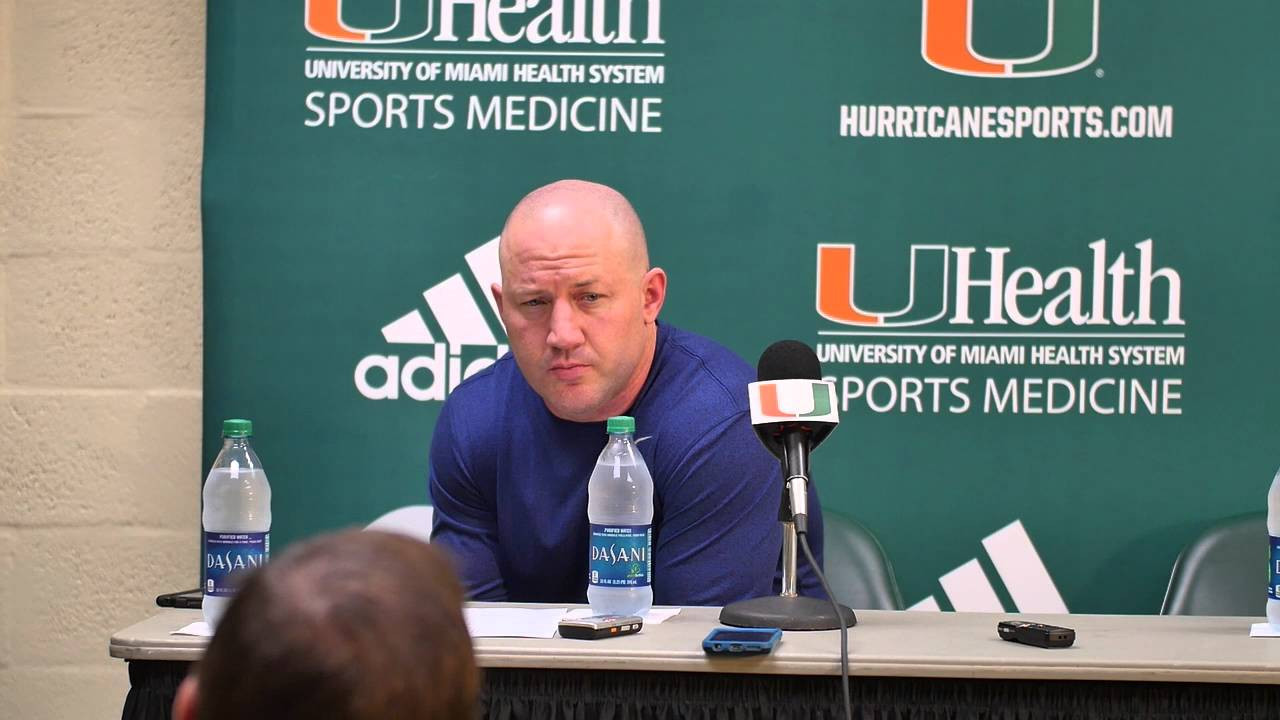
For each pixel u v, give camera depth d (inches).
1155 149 320.2
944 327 322.7
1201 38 319.3
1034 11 320.8
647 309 244.2
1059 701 170.4
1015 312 322.0
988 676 169.0
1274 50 318.3
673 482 233.8
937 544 321.7
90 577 339.6
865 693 171.8
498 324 324.8
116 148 339.0
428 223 324.5
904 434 323.3
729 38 322.3
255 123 322.7
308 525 323.3
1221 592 289.3
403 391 324.2
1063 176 321.4
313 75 323.3
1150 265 320.5
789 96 322.0
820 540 245.9
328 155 323.3
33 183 339.0
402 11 324.2
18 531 339.6
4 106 338.3
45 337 339.0
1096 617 207.6
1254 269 319.6
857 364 323.3
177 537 338.6
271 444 322.0
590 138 324.5
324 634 61.8
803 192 322.0
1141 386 321.4
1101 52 320.5
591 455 242.5
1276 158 319.0
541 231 229.0
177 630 184.7
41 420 339.6
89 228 339.0
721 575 227.9
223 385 322.3
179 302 338.6
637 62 323.6
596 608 203.3
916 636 185.9
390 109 324.2
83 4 338.6
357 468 323.3
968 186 321.7
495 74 324.2
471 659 65.9
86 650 339.9
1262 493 319.6
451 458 252.8
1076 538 321.4
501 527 249.1
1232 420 319.9
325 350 323.3
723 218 323.0
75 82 339.0
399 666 62.2
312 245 323.3
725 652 170.1
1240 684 169.5
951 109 321.7
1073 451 322.0
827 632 188.2
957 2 321.4
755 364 323.3
